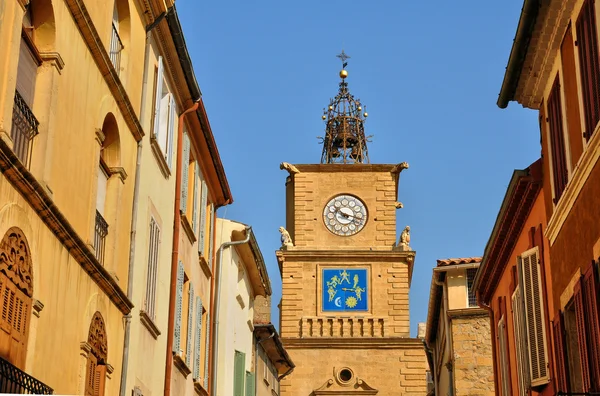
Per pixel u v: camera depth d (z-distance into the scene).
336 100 93.38
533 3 22.08
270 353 54.00
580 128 21.39
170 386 28.59
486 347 42.41
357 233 83.94
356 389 78.50
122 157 23.69
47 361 18.25
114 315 22.86
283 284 82.12
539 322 25.83
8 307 16.31
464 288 43.47
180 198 30.28
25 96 17.94
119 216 23.39
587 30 20.67
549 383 24.92
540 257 25.78
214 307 36.62
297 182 85.38
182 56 28.77
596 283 20.08
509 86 25.58
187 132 32.19
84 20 20.06
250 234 40.44
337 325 81.06
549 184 24.59
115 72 22.31
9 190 16.28
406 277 82.19
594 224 20.19
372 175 85.50
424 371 79.25
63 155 19.25
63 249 19.03
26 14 18.34
